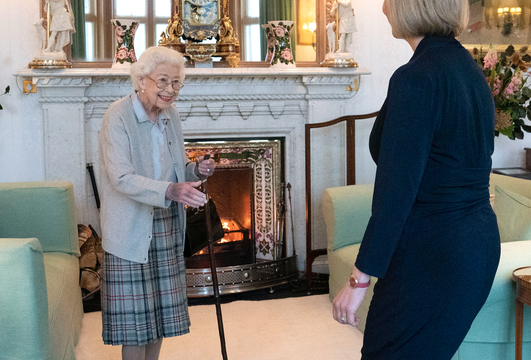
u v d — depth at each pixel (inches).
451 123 49.2
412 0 52.1
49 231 111.4
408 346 51.2
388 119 49.3
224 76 141.7
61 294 92.6
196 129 146.2
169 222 83.1
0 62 135.1
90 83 135.1
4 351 71.4
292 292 140.7
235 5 147.3
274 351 106.1
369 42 153.3
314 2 151.5
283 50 143.3
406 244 51.0
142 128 80.1
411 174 47.8
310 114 149.4
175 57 77.1
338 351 106.0
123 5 142.9
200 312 126.9
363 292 50.8
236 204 154.9
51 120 136.3
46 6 129.9
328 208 127.2
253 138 151.5
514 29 153.3
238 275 135.5
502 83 136.6
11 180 138.7
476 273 50.0
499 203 97.9
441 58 50.5
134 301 78.9
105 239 79.1
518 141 161.3
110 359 103.3
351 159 141.9
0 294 70.1
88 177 143.2
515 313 79.5
